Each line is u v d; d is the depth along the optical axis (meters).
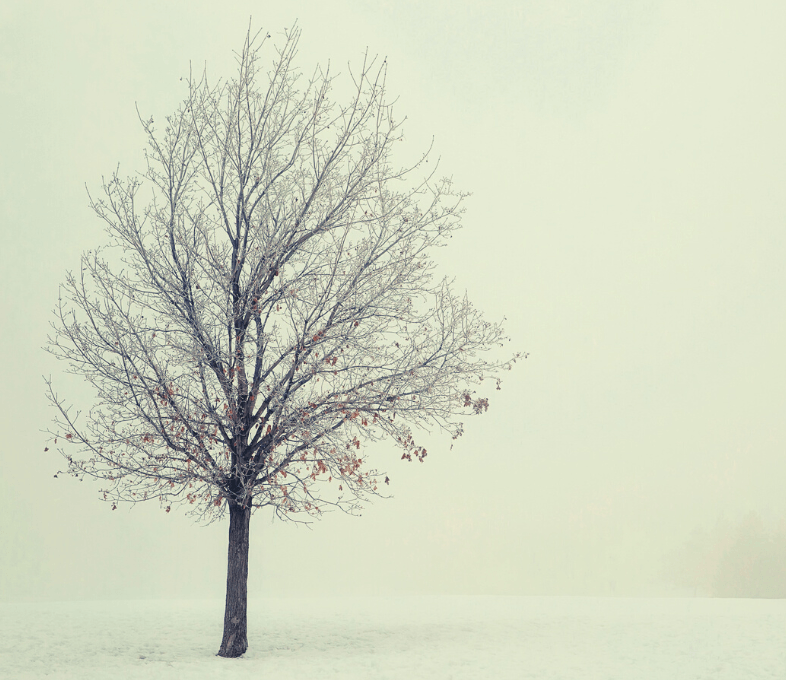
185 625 16.30
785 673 10.18
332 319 12.34
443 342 12.55
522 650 12.24
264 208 12.59
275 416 11.98
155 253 12.48
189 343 12.21
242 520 12.31
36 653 12.10
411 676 10.00
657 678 9.91
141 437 11.72
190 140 12.90
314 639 13.95
